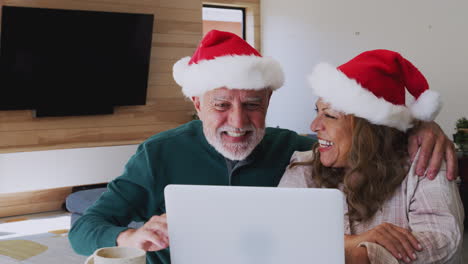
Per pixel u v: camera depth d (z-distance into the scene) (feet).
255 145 5.64
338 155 5.29
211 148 5.83
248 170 5.86
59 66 16.84
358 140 5.15
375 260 4.03
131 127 18.89
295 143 6.32
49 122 17.38
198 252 3.82
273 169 5.98
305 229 3.56
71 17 16.72
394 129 5.23
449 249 4.37
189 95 5.90
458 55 15.60
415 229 4.67
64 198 17.90
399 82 5.31
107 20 17.31
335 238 3.53
